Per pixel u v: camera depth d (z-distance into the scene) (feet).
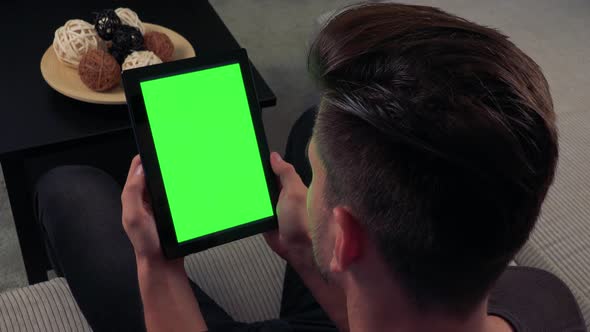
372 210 1.52
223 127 2.69
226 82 2.70
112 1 6.00
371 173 1.47
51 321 3.21
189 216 2.64
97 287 3.04
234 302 3.54
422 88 1.39
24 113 4.63
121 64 4.74
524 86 1.38
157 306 2.57
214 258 3.70
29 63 5.13
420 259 1.53
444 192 1.40
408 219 1.47
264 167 2.77
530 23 6.13
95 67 4.42
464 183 1.39
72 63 4.70
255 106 2.74
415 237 1.49
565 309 2.31
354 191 1.53
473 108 1.34
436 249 1.49
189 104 2.63
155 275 2.60
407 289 1.61
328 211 1.67
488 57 1.41
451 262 1.51
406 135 1.38
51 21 5.65
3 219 5.93
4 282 5.40
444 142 1.36
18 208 4.69
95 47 4.69
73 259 3.19
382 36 1.50
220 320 2.94
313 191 1.74
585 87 5.40
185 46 5.17
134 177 2.60
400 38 1.48
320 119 1.61
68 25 4.69
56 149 4.47
